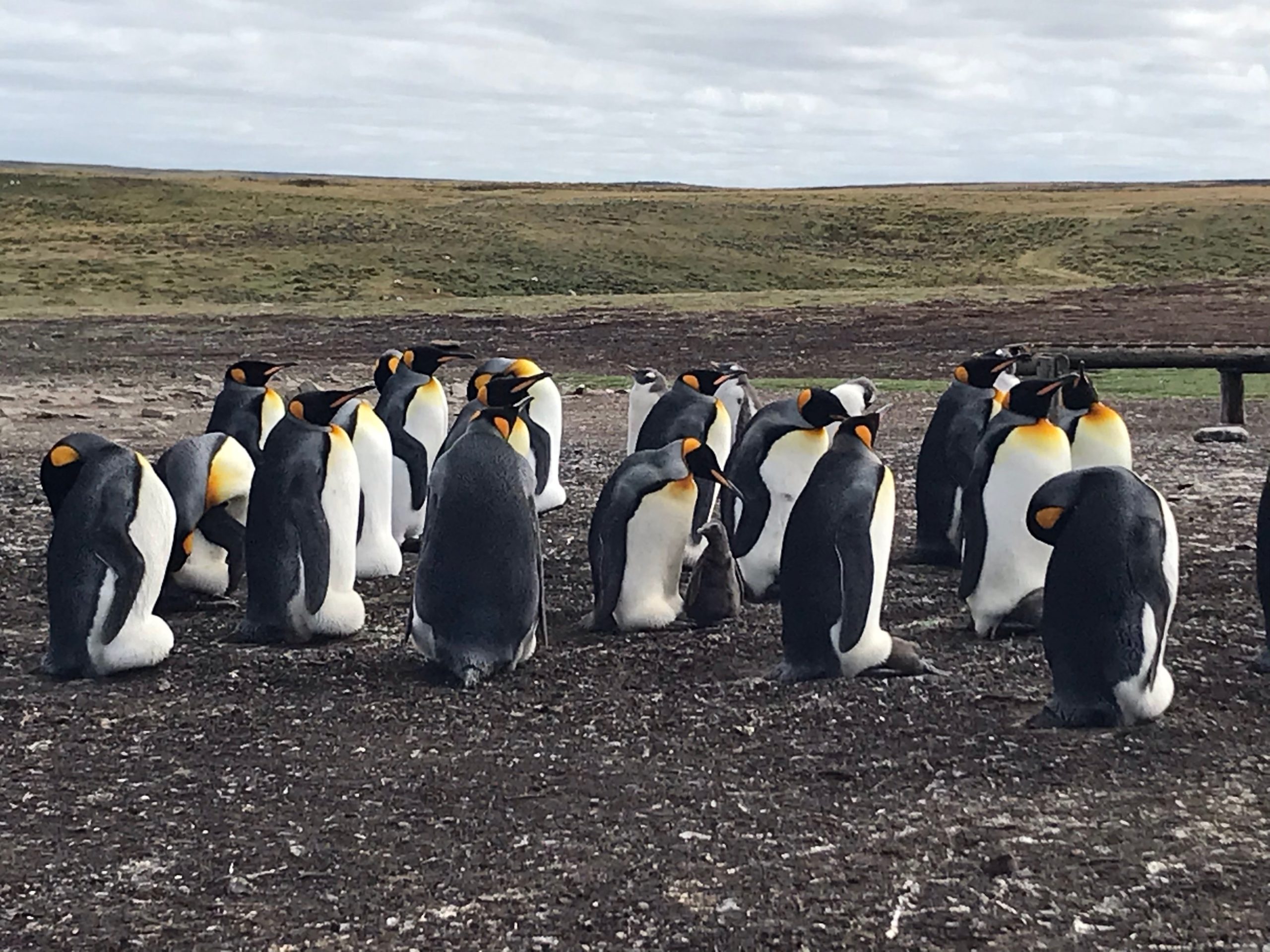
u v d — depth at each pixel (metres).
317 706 5.32
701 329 20.50
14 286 30.88
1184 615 6.14
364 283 33.97
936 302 23.64
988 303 23.23
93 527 5.58
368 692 5.45
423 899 3.97
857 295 25.50
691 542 6.89
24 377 16.05
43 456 10.45
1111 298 23.70
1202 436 10.35
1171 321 19.77
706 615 6.16
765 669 5.59
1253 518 7.87
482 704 5.31
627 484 6.04
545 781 4.66
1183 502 8.28
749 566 6.55
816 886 3.96
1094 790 4.44
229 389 7.67
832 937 3.74
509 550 5.55
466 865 4.14
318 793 4.61
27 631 6.31
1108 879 3.93
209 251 37.19
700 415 7.49
